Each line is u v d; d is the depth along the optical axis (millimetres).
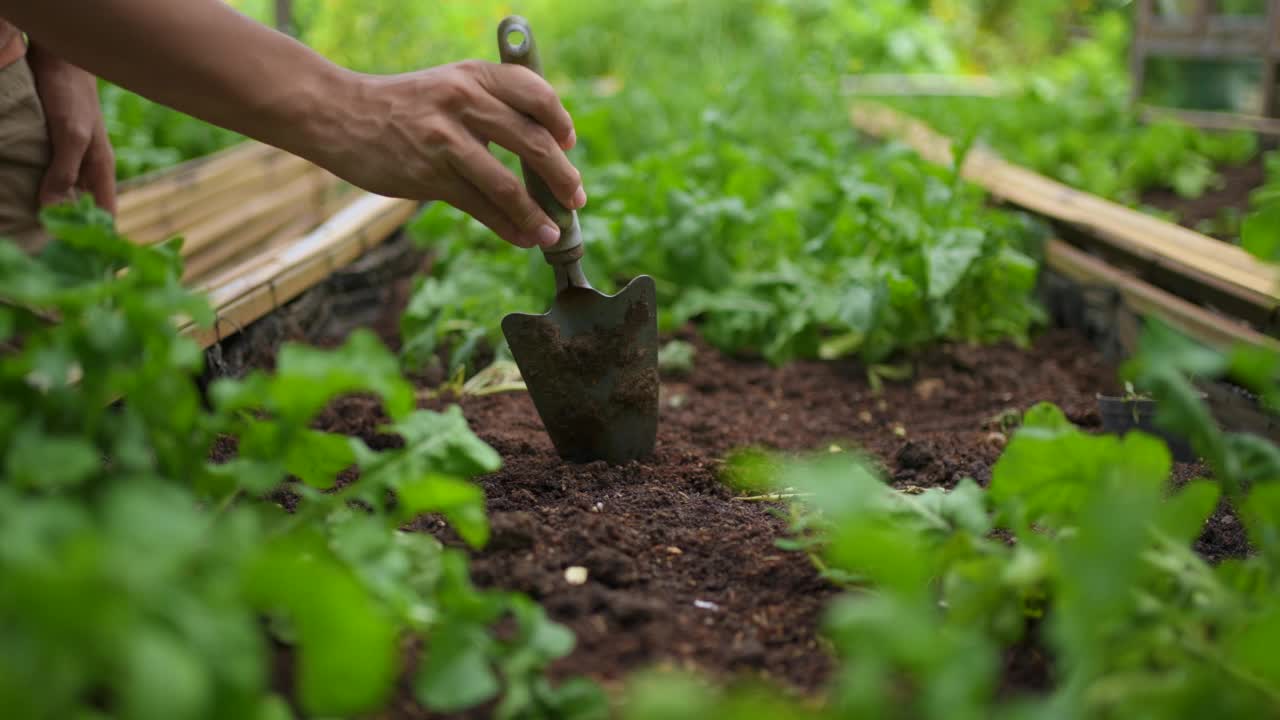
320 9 5594
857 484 1133
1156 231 2980
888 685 1204
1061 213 3301
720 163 4027
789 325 3004
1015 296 3064
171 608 895
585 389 2020
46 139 2131
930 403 2746
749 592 1541
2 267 1187
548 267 3027
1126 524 1087
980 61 10039
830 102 5750
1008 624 1300
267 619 1356
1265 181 4523
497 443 2156
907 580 1027
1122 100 5922
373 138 1689
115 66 1569
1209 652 1135
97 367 1244
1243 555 1713
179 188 3355
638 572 1577
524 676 1215
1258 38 5004
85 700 1058
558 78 7145
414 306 2875
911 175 3371
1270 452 1396
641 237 3279
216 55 1576
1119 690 1084
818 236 3541
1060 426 1465
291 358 1192
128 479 1260
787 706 1263
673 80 6867
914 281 2809
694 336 3254
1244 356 1304
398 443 2271
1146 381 1402
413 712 1249
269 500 1800
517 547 1582
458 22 6797
